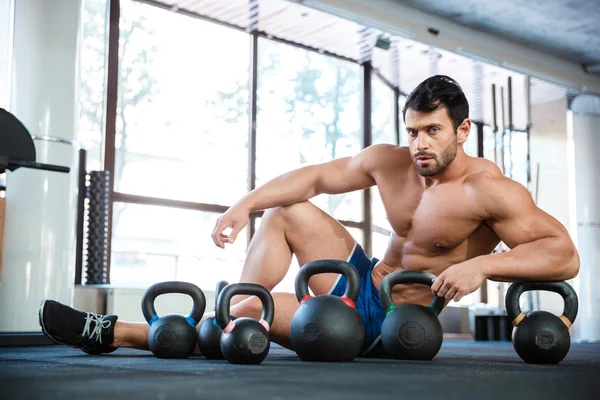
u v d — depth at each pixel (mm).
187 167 6301
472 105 8859
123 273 5863
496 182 2064
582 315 8258
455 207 2107
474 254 2205
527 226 2025
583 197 8453
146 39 6180
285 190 2326
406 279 2055
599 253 8328
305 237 2332
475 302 8484
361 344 1905
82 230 5086
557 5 6867
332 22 6711
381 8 6617
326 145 7426
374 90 7984
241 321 1781
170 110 6254
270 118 6977
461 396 1096
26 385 1173
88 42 5812
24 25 4398
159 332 1978
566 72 8250
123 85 5992
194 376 1366
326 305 1866
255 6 6348
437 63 7668
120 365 1695
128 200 5914
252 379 1312
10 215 4297
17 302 4254
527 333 1997
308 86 7340
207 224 6363
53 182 4371
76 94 4543
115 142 5887
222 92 6625
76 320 2111
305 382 1267
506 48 7656
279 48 7117
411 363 1889
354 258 2336
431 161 2023
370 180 2367
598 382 1414
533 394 1167
